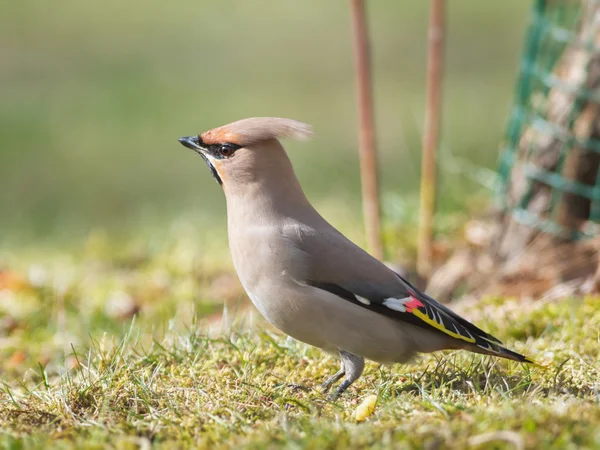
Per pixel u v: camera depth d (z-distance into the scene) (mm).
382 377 8977
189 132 24797
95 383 8570
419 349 8773
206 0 34156
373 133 12703
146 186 22016
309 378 9102
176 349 9617
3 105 27000
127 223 18609
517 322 10469
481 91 25172
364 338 8625
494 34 29656
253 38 31312
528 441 6621
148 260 15281
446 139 18812
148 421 7773
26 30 31828
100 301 13094
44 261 15570
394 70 28000
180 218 17359
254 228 8812
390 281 8727
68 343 11414
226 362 9414
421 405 7742
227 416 7848
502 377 8531
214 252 15328
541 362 9211
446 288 12891
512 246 12875
